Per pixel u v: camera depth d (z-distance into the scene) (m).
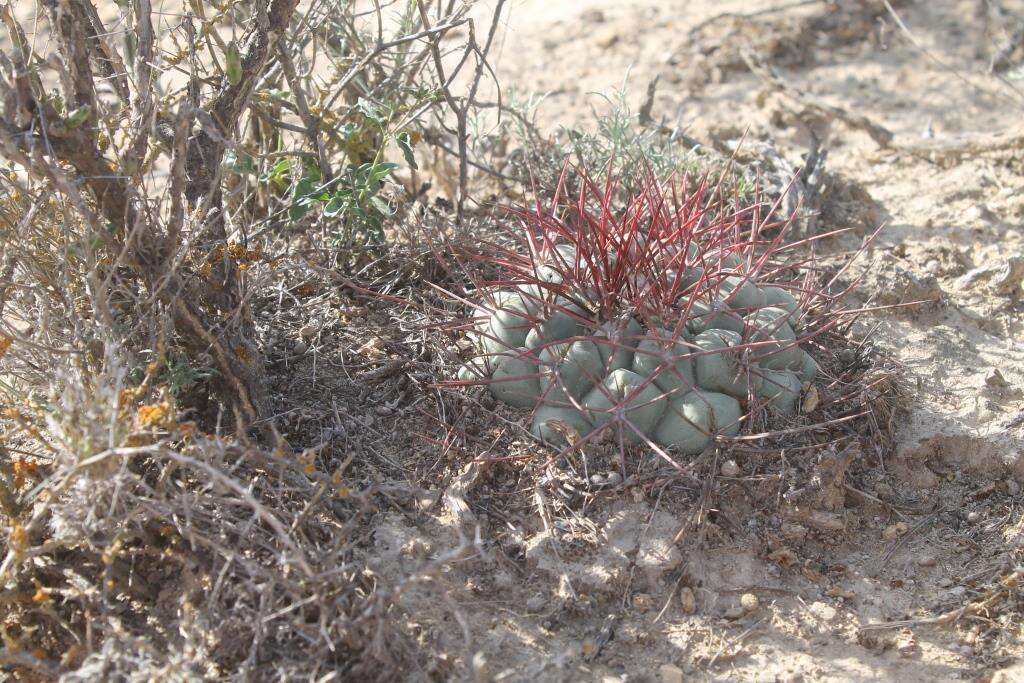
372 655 0.42
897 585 0.47
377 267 0.57
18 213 0.48
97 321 0.46
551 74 0.84
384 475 0.49
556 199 0.52
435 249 0.54
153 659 0.42
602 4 0.98
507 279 0.52
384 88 0.60
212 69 0.68
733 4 0.96
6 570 0.42
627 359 0.48
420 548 0.46
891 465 0.51
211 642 0.42
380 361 0.53
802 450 0.49
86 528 0.43
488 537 0.47
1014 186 0.68
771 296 0.53
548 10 0.98
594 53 0.88
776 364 0.50
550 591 0.46
